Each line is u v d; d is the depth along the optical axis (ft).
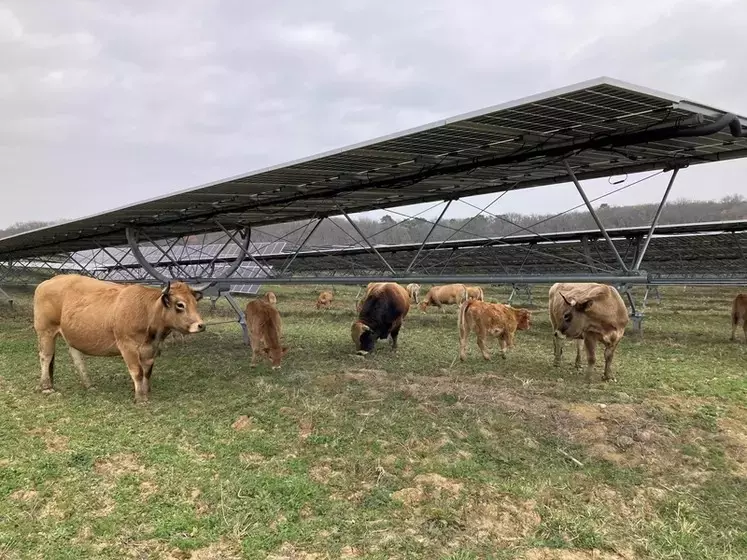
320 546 14.97
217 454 20.81
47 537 15.28
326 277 43.19
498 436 22.22
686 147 27.09
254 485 18.16
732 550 15.25
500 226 75.87
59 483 18.42
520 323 37.29
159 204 38.65
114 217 44.29
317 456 20.51
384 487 18.07
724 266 63.98
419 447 21.07
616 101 19.19
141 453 20.84
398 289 39.50
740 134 22.06
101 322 27.09
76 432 22.89
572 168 31.86
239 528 15.72
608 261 62.34
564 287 34.27
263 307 33.78
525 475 19.12
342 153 25.90
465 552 14.60
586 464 19.98
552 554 14.75
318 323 58.59
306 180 32.68
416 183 34.24
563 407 25.26
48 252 82.69
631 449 21.13
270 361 35.63
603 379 30.76
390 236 84.48
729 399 27.53
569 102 19.27
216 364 35.65
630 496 17.87
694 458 20.62
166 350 40.96
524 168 31.12
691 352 40.40
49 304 28.63
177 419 24.57
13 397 28.04
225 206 41.50
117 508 16.84
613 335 29.78
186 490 17.99
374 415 24.32
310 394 27.66
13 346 43.04
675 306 78.28
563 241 58.49
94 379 31.96
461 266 79.87
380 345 42.88
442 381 30.12
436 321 60.64
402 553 14.65
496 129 22.77
